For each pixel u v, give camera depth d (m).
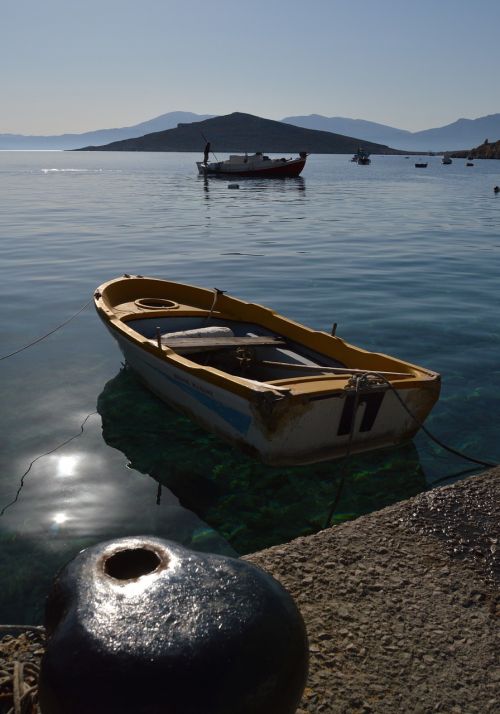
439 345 10.07
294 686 1.72
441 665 2.62
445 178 77.50
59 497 5.64
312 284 14.60
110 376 8.62
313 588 3.05
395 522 3.64
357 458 6.35
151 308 8.77
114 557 1.83
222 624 1.64
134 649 1.57
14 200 37.88
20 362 9.21
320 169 114.88
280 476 5.98
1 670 2.70
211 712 1.53
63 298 13.07
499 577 3.19
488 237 22.83
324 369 6.38
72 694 1.55
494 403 7.75
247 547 5.00
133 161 173.00
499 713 2.41
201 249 19.61
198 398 6.63
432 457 6.47
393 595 3.02
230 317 8.72
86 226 25.09
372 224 26.73
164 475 6.03
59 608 1.75
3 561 4.71
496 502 3.87
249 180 63.41
